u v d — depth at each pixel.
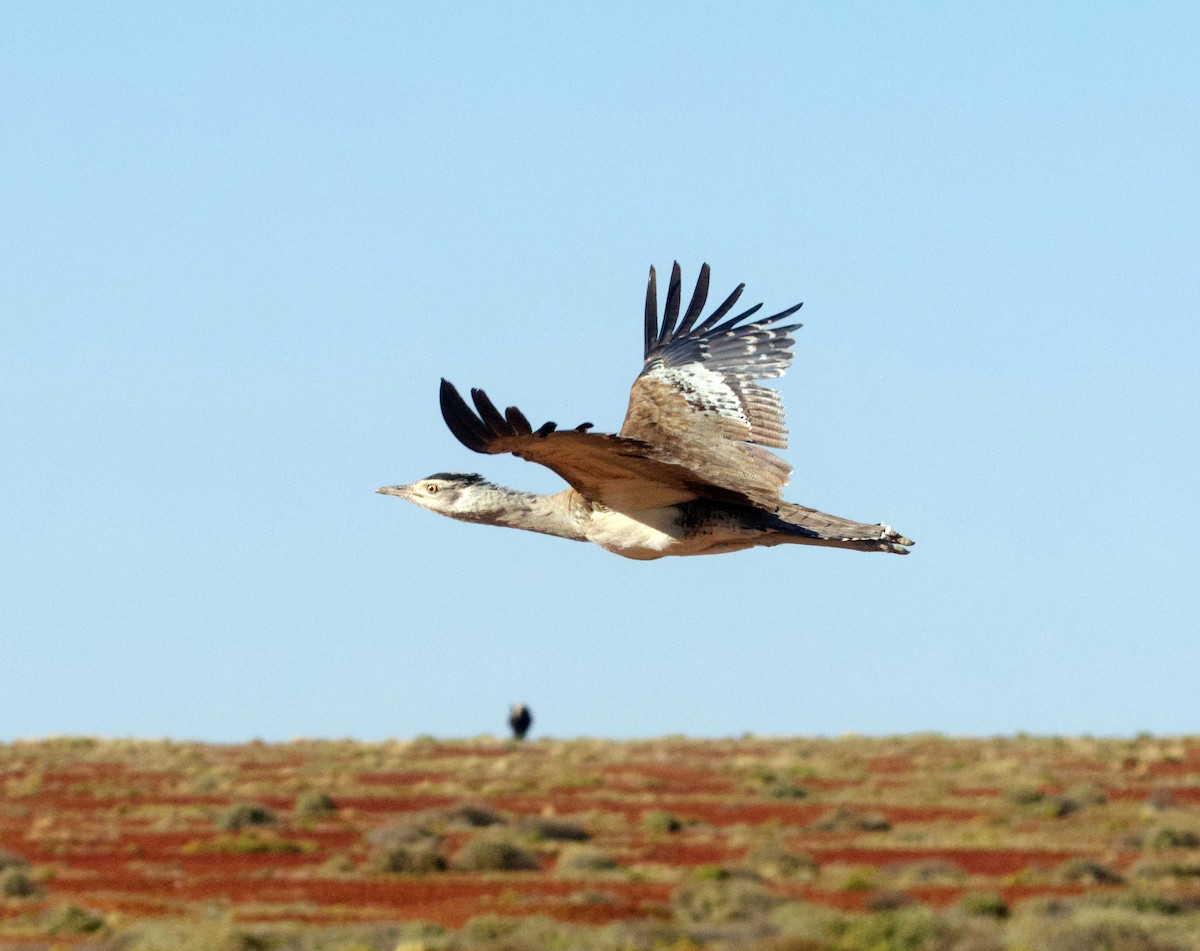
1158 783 59.97
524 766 70.56
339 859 39.94
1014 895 34.69
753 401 16.89
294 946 26.61
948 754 72.81
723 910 31.02
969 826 48.88
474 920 27.95
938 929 26.72
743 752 75.50
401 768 69.75
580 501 17.16
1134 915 28.98
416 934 27.08
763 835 46.81
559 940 26.31
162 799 58.91
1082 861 37.38
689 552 16.41
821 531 15.93
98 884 37.88
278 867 40.59
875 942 26.34
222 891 36.44
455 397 13.71
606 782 62.62
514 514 17.47
